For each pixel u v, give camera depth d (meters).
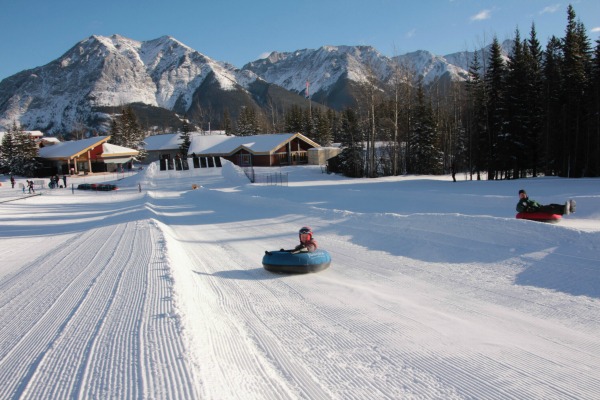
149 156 112.56
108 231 19.39
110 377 4.99
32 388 4.86
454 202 23.09
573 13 44.47
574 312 7.66
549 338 6.71
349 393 5.18
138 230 18.56
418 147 64.56
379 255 12.88
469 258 11.38
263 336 7.05
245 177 58.94
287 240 16.45
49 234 22.70
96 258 13.02
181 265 11.87
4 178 79.31
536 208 15.27
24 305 8.49
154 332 6.33
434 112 71.69
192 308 7.71
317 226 18.14
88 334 6.47
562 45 47.56
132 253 13.20
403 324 7.50
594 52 42.44
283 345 6.66
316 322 7.72
